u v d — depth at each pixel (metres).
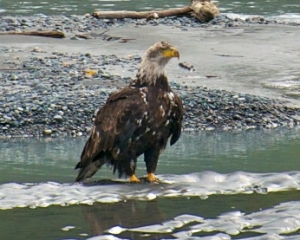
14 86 19.75
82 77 20.95
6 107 17.69
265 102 18.97
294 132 17.25
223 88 20.41
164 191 11.62
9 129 16.94
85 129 17.12
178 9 31.92
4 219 10.31
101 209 10.73
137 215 10.45
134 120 11.97
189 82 20.97
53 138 16.66
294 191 11.55
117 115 12.02
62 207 10.84
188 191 11.61
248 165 13.68
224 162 13.97
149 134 12.09
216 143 15.95
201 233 9.60
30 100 18.20
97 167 12.42
